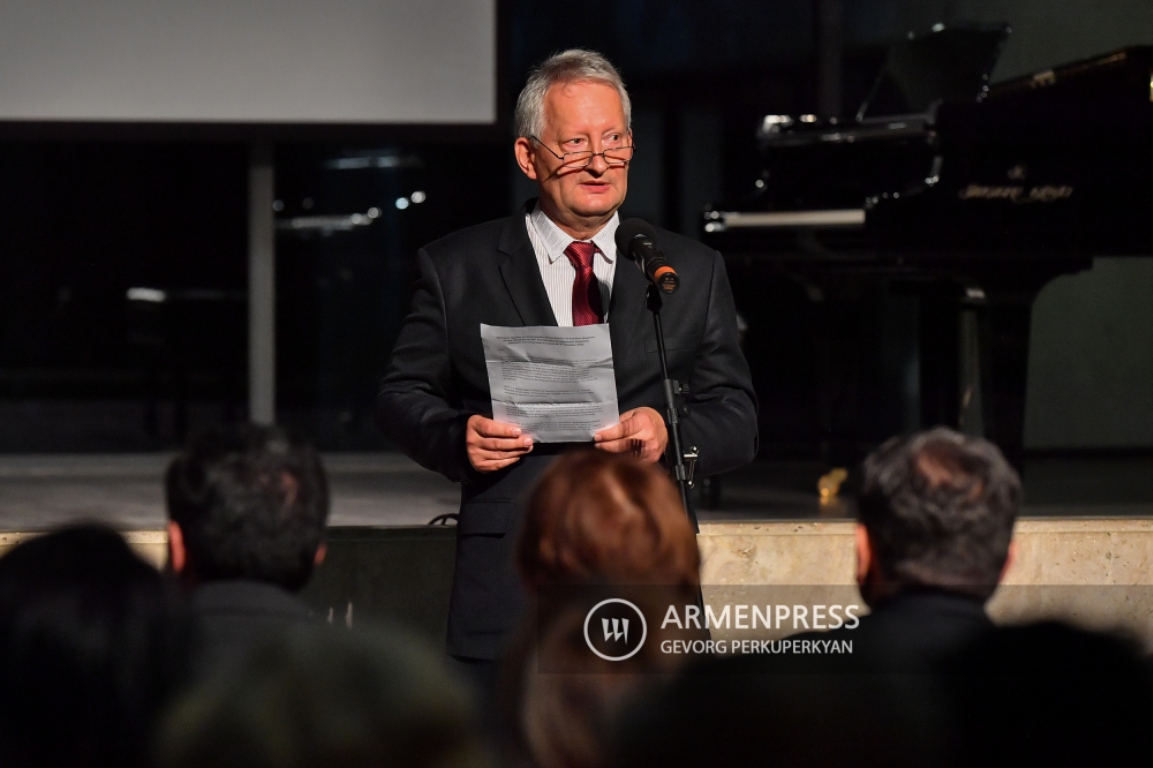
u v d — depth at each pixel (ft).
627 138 20.58
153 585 11.44
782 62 68.33
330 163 66.85
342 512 44.47
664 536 12.57
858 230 43.68
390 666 9.20
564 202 20.22
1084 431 66.54
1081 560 32.71
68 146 67.26
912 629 11.69
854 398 46.65
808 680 10.95
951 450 12.55
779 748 10.67
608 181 20.21
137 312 67.77
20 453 63.31
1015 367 44.16
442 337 20.90
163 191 67.51
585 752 11.36
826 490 45.93
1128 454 64.23
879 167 48.39
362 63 57.11
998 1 67.00
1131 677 10.58
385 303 67.82
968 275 43.98
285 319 67.36
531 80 20.63
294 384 67.56
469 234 21.31
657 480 12.87
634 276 20.71
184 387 68.03
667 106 69.00
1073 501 45.37
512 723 11.73
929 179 44.88
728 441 20.34
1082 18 67.00
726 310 21.39
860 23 67.97
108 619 11.12
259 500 13.19
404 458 62.34
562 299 20.56
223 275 67.97
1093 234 43.98
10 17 55.93
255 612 12.62
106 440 67.00
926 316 50.14
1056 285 66.03
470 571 20.10
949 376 51.90
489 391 20.63
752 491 47.93
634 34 68.54
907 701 10.78
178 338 67.97
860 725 10.73
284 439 13.67
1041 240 43.73
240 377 68.33
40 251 67.51
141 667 11.18
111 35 56.39
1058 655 10.68
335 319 67.62
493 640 19.61
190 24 56.54
